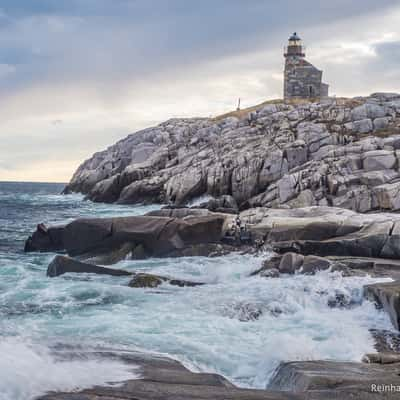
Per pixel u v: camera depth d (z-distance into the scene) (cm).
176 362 949
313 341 1163
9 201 7269
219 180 4966
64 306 1520
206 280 1952
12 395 652
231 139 5875
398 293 1348
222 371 1006
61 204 6400
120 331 1244
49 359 841
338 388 743
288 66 8669
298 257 1933
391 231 2238
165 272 2077
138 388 720
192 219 2573
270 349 1095
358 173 3944
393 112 5519
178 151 6475
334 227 2444
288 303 1534
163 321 1345
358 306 1529
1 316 1398
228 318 1391
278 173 4753
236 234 2539
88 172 8375
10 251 2755
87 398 651
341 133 5119
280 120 5894
